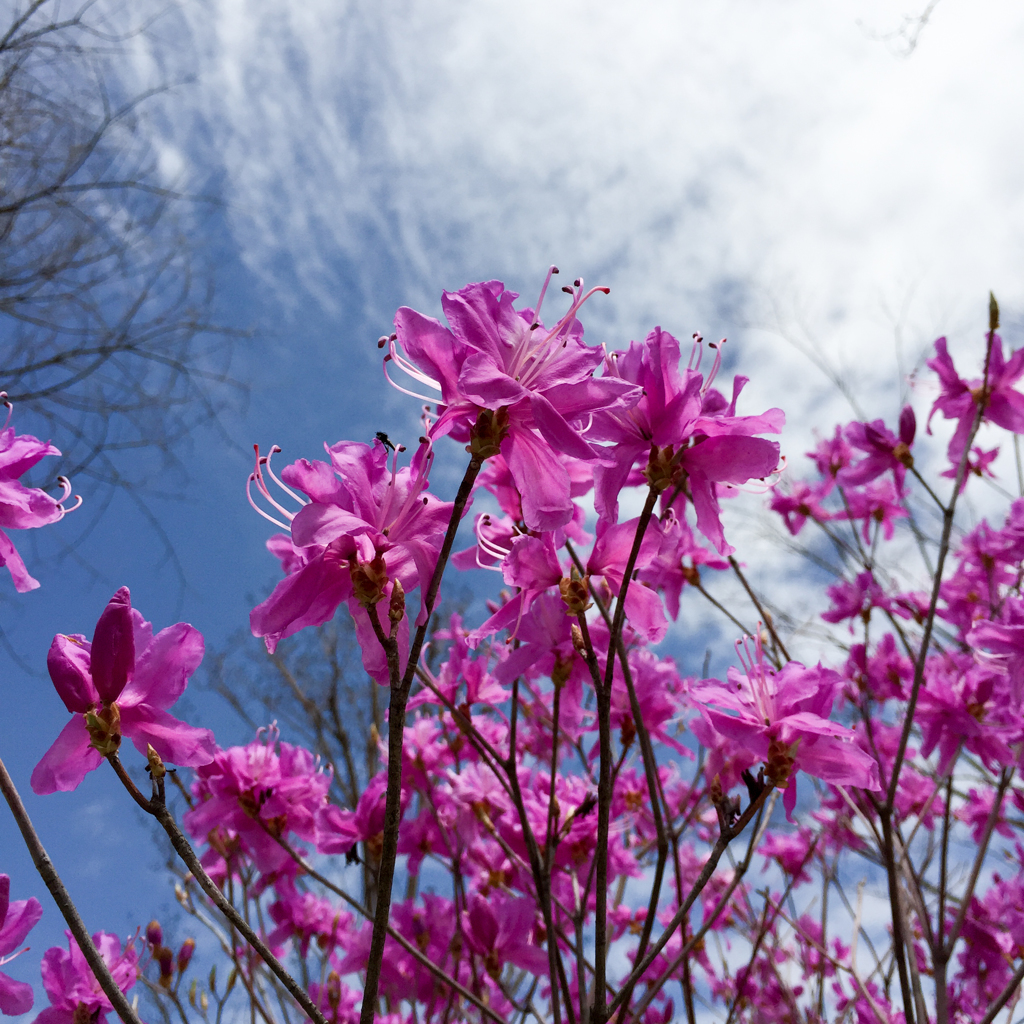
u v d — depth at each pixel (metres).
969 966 0.50
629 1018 0.29
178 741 0.24
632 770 0.48
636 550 0.26
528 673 0.37
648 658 0.40
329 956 0.48
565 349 0.25
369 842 0.42
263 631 0.24
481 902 0.39
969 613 0.56
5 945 0.27
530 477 0.24
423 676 0.34
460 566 0.35
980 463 0.54
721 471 0.27
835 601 0.54
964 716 0.44
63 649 0.24
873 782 0.27
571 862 0.40
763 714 0.28
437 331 0.24
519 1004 0.39
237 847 0.44
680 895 0.36
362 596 0.24
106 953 0.34
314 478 0.24
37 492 0.27
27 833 0.22
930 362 0.47
